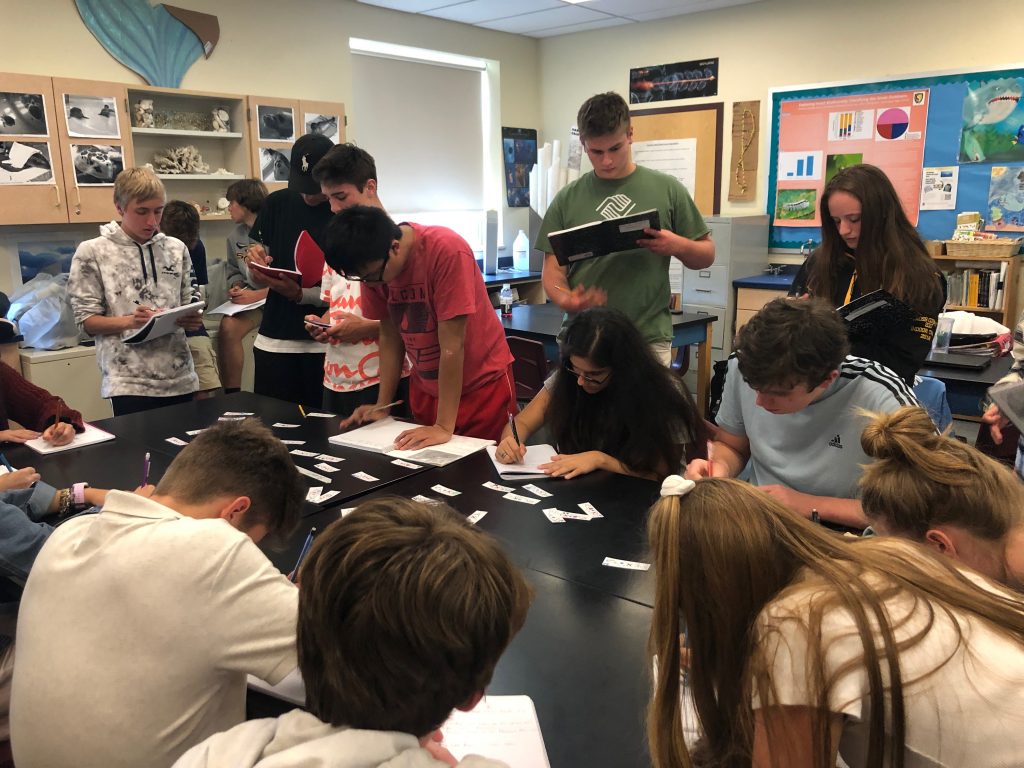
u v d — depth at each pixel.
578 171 6.55
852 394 1.72
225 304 4.23
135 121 4.35
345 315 2.69
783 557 0.88
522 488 1.99
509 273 6.40
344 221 2.05
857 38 5.31
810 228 5.76
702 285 5.72
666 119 6.32
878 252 2.13
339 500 1.91
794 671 0.81
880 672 0.79
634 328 2.10
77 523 1.12
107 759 1.01
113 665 1.00
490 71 6.73
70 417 2.44
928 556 0.94
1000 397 2.08
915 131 5.20
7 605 1.62
